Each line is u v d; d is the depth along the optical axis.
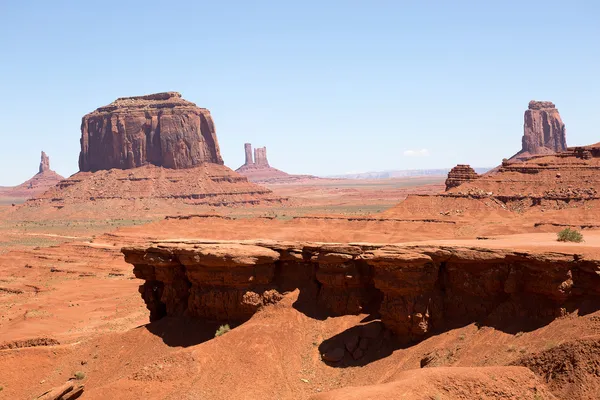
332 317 50.47
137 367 51.75
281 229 157.62
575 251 40.78
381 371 43.50
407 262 44.28
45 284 119.00
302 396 43.06
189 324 55.69
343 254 50.41
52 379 52.75
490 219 136.25
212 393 43.53
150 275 61.84
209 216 184.38
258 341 48.16
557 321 39.31
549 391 33.62
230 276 53.41
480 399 32.25
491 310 43.50
